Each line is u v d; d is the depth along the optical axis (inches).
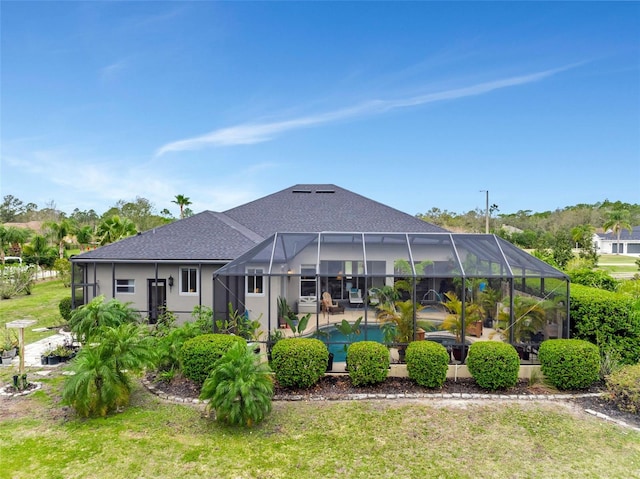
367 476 314.2
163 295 817.5
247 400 373.7
